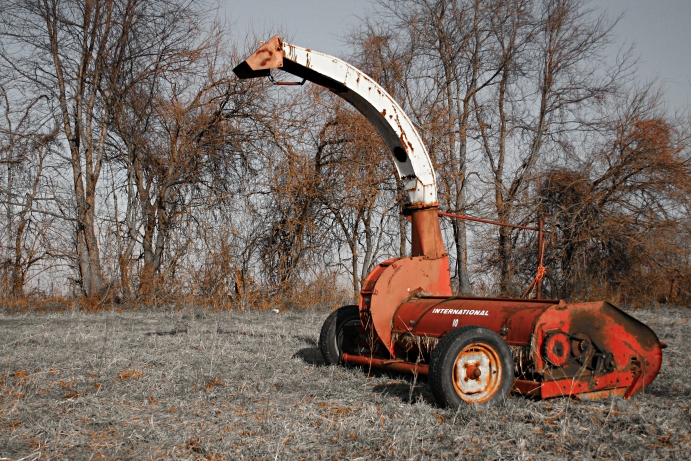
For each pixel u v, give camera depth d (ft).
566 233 73.87
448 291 26.14
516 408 19.19
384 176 70.33
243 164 69.10
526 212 74.90
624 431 17.19
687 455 15.30
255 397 21.44
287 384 23.47
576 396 20.83
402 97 81.71
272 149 68.44
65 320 47.88
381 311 24.31
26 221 63.46
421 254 26.04
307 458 15.42
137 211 66.95
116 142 68.13
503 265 75.92
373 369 26.55
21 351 30.73
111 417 18.72
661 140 72.02
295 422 18.15
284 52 24.52
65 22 62.85
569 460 15.14
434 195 26.37
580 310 21.06
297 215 68.44
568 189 74.84
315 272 69.31
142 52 66.64
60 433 17.28
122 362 27.58
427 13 81.05
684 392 22.62
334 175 69.46
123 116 65.62
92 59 64.59
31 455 15.30
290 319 50.21
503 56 79.92
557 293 74.43
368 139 67.92
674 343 35.06
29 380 23.34
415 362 24.04
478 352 19.75
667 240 69.92
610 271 73.20
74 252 64.85
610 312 21.59
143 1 65.57
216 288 63.57
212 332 38.93
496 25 79.25
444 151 76.95
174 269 64.34
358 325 27.53
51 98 65.46
